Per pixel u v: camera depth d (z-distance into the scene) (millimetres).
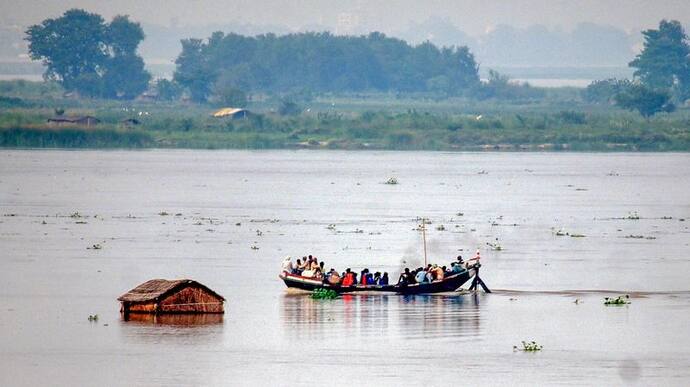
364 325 170000
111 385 138000
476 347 157000
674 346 157875
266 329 166375
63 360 148625
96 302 184000
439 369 145875
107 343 156875
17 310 177375
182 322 170500
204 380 140375
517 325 170375
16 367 145500
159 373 143250
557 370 145875
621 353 153875
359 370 145125
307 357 151125
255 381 140000
